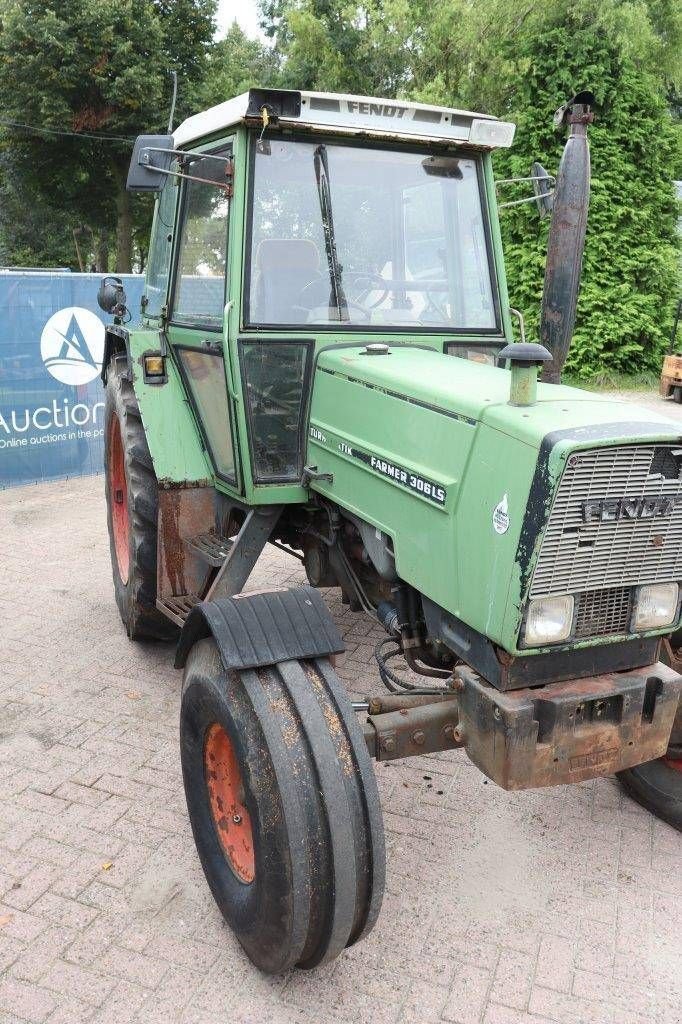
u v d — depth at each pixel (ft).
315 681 8.46
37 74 73.87
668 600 8.51
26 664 15.51
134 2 74.43
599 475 7.58
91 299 28.17
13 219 113.80
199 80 82.07
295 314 11.64
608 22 49.70
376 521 10.08
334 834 7.80
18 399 27.25
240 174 11.24
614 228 50.75
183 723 9.55
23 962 8.91
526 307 49.47
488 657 8.43
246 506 12.68
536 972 8.87
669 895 10.03
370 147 11.94
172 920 9.55
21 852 10.55
